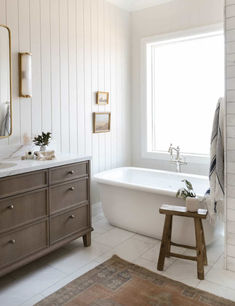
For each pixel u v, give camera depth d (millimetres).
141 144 4203
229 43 2371
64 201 2641
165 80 4098
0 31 2604
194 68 3857
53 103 3131
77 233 2781
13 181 2201
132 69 4215
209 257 2703
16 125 2791
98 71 3664
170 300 2086
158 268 2488
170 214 2457
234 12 2328
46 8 2992
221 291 2201
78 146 3461
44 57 3006
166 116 4133
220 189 2561
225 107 2428
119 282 2301
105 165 3883
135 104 4234
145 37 4020
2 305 2029
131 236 3154
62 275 2410
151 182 3730
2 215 2141
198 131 3895
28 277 2381
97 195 3791
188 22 3639
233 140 2414
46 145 2850
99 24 3641
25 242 2314
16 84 2770
